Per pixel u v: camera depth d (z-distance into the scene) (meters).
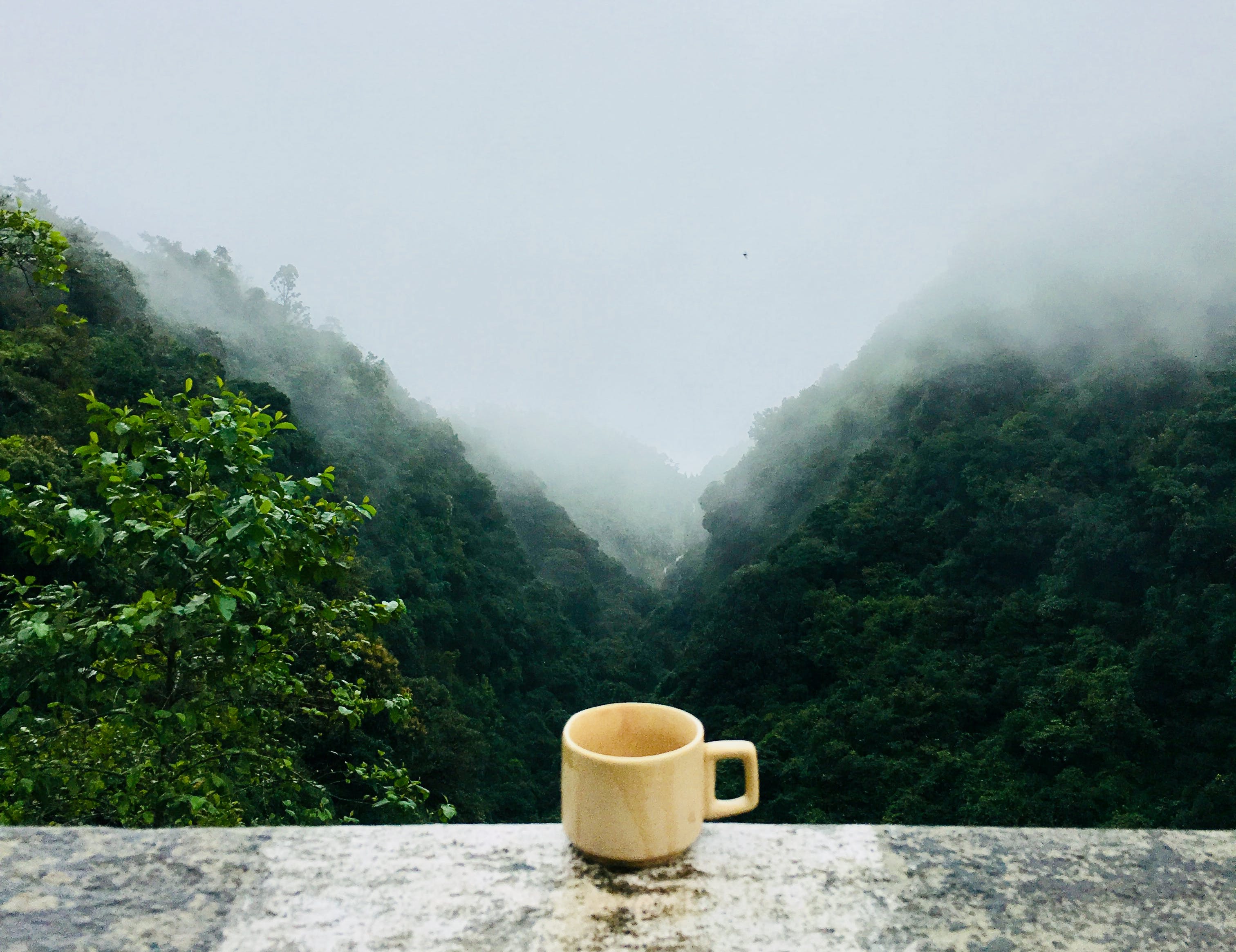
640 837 0.72
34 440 12.40
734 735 24.72
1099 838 0.85
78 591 2.96
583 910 0.71
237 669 3.21
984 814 18.17
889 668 24.53
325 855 0.80
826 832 0.85
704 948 0.66
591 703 37.66
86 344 23.30
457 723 21.02
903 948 0.67
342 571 3.00
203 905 0.71
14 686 2.76
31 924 0.67
